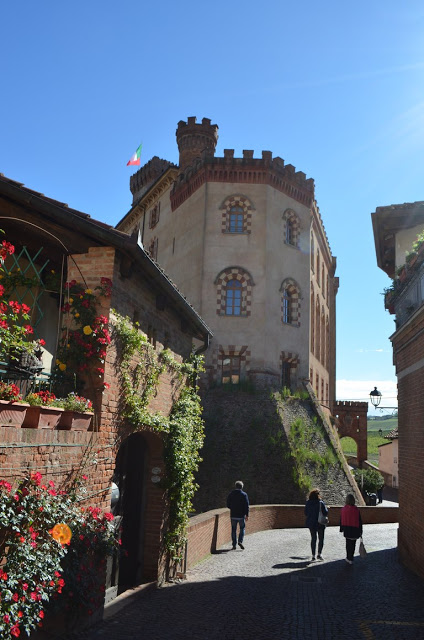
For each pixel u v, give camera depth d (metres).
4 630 4.82
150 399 9.81
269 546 15.95
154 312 10.38
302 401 30.56
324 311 42.41
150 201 42.00
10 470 5.34
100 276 8.16
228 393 28.98
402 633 7.72
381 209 15.71
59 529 5.72
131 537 10.20
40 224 8.48
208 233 31.83
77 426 6.87
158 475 10.64
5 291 8.30
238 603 9.17
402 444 14.41
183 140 40.03
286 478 24.77
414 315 11.95
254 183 32.41
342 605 9.26
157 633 7.22
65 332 7.99
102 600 7.55
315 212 36.69
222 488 24.52
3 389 5.36
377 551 15.57
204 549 13.74
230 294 31.45
